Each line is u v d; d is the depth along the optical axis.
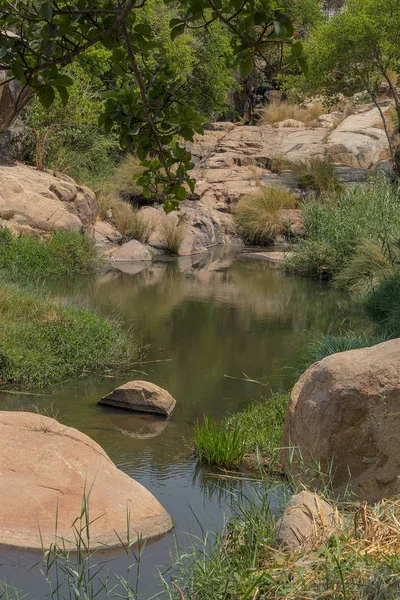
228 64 27.56
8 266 13.75
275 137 27.81
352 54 21.83
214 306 13.29
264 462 6.18
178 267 17.42
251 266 18.17
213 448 6.23
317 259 16.97
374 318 12.66
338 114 30.92
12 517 4.57
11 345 8.66
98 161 21.22
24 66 2.79
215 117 31.02
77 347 9.13
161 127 3.36
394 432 4.80
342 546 3.49
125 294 13.77
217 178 24.11
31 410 7.38
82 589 4.03
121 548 4.55
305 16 34.97
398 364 4.91
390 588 3.07
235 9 2.85
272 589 3.36
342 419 4.95
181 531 4.90
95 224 18.72
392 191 18.34
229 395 8.26
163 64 3.27
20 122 18.34
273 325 11.94
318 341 9.07
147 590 4.06
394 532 3.55
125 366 9.23
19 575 4.13
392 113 28.23
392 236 15.95
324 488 4.84
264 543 3.89
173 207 3.60
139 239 19.27
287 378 8.97
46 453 5.18
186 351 10.14
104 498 4.90
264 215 21.39
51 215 15.91
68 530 4.56
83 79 19.92
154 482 5.80
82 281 14.62
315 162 23.66
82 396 7.95
